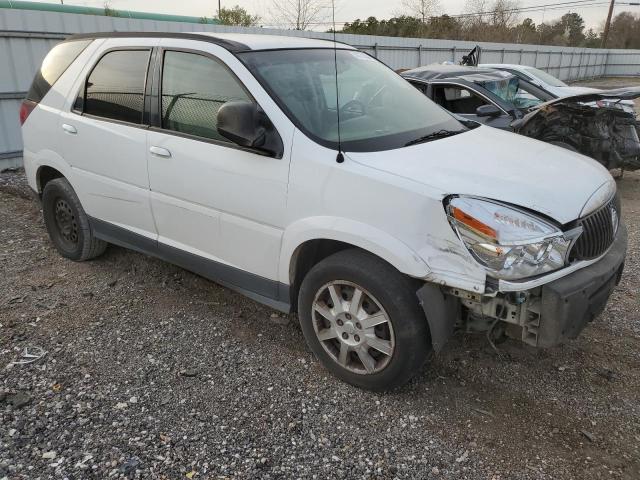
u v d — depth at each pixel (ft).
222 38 11.75
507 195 8.59
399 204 8.75
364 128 10.64
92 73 13.84
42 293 13.92
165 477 8.09
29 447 8.62
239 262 11.31
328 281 9.89
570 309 8.43
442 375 10.66
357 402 9.86
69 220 15.53
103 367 10.80
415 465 8.41
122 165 12.94
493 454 8.64
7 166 28.40
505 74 27.55
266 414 9.52
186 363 10.99
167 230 12.56
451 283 8.46
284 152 10.00
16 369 10.65
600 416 9.50
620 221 10.84
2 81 27.53
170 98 11.94
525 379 10.53
